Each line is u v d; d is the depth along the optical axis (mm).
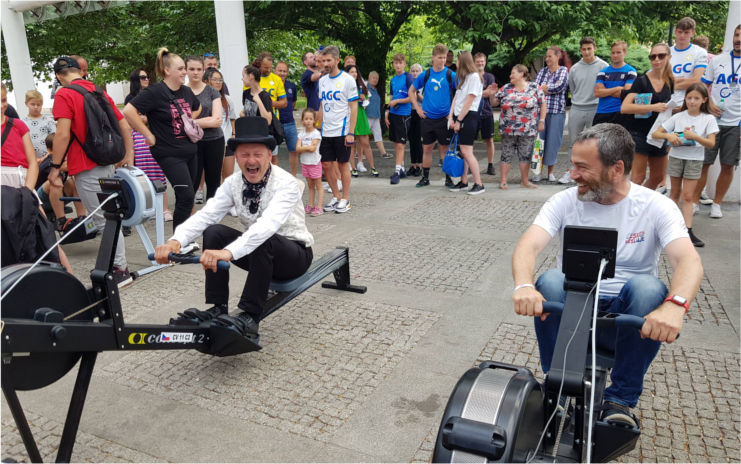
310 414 2844
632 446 2176
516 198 7430
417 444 2588
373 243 5754
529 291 2025
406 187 8508
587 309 1845
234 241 3178
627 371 2281
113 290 2455
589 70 7895
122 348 2500
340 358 3406
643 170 6277
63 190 6500
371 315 4012
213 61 7930
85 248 6047
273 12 13227
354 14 14430
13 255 3406
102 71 16203
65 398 3064
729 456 2453
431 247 5539
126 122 5047
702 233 5602
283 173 3355
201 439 2668
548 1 11273
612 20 12625
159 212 5121
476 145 13234
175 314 4176
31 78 10367
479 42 13922
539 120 7961
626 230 2316
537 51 15336
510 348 3461
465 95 7480
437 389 3031
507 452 1650
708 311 3873
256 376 3227
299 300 4305
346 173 7039
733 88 5719
